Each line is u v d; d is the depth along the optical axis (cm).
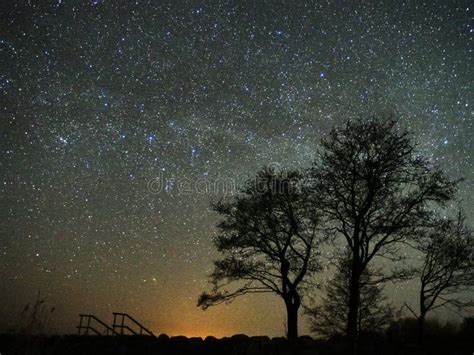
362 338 1928
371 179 2319
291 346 1850
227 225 2638
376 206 2367
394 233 2359
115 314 2266
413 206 2347
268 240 2569
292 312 2428
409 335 1984
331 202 2438
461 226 2341
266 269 2575
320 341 1914
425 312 2173
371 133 2394
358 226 2311
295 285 2475
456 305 2216
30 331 1293
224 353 1917
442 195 2306
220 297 2556
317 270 2608
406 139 2372
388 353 1809
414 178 2353
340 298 2552
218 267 2577
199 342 1986
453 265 2242
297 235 2547
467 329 2103
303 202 2536
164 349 1962
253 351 1836
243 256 2609
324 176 2447
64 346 1858
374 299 2386
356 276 2241
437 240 2311
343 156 2405
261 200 2573
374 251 2288
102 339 1995
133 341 2014
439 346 1873
